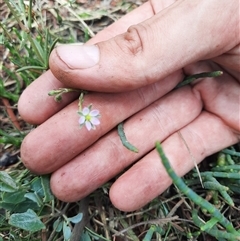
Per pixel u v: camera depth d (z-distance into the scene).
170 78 0.08
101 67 0.07
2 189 0.07
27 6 0.09
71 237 0.08
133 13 0.09
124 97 0.08
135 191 0.07
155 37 0.07
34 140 0.07
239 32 0.07
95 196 0.08
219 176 0.08
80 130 0.07
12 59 0.09
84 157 0.08
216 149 0.08
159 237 0.08
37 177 0.08
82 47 0.07
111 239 0.08
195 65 0.09
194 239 0.08
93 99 0.08
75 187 0.08
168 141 0.08
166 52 0.07
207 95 0.09
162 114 0.08
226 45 0.07
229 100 0.09
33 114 0.08
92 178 0.08
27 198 0.08
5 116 0.09
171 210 0.08
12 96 0.09
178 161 0.08
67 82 0.07
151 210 0.08
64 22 0.10
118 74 0.07
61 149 0.07
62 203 0.08
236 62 0.08
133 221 0.08
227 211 0.08
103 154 0.08
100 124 0.08
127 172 0.08
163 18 0.07
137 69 0.07
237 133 0.09
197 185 0.08
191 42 0.07
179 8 0.07
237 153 0.08
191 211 0.08
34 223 0.07
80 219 0.07
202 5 0.07
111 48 0.07
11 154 0.09
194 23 0.07
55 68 0.07
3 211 0.08
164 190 0.08
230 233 0.07
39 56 0.08
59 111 0.08
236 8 0.07
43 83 0.08
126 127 0.08
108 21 0.10
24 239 0.08
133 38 0.07
